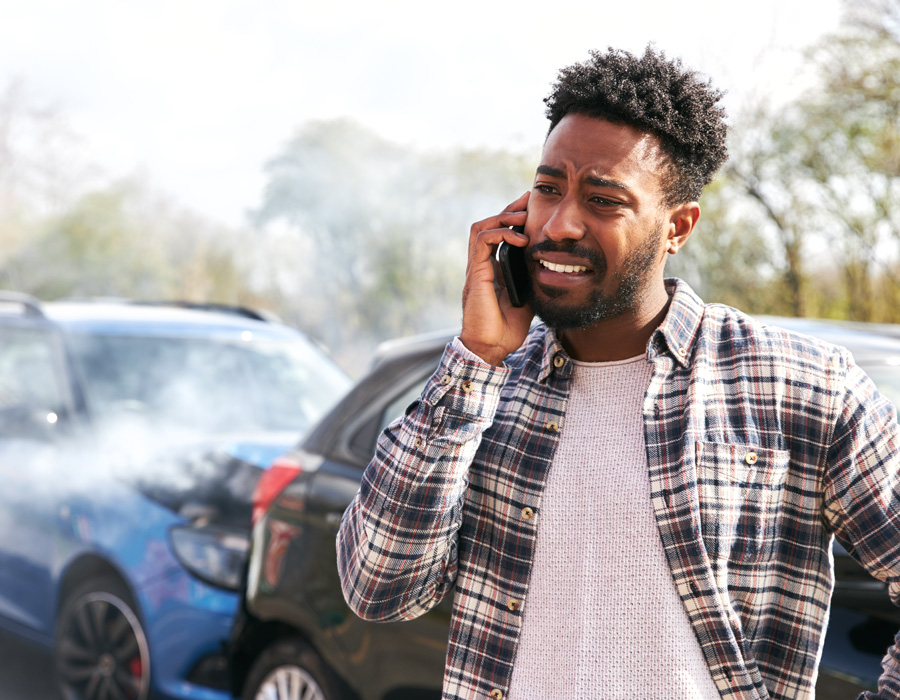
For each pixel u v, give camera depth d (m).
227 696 3.40
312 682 2.80
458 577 1.53
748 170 11.21
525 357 1.59
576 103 1.46
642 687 1.34
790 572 1.39
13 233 25.72
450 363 1.46
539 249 1.45
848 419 1.40
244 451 3.86
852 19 10.81
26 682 4.34
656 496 1.37
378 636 2.59
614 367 1.50
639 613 1.36
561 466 1.45
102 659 3.71
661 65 1.46
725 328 1.49
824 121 10.94
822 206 11.07
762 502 1.37
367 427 2.91
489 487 1.50
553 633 1.40
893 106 10.66
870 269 11.06
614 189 1.40
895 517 1.38
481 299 1.48
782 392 1.41
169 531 3.58
